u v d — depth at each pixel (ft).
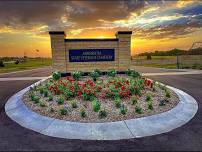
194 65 88.22
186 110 22.84
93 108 21.21
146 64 132.05
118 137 15.80
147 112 20.84
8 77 60.90
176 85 39.91
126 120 18.86
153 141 15.01
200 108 23.81
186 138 15.40
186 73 62.23
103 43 43.60
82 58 43.37
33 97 25.85
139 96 26.48
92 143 14.84
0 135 16.44
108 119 19.07
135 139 15.40
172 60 139.23
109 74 40.75
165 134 16.24
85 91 25.98
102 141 15.16
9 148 14.11
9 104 26.81
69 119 19.30
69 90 26.71
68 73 43.29
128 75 42.09
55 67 43.06
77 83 30.40
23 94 30.63
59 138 15.76
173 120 19.38
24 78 56.54
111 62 44.16
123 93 25.21
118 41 43.88
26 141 15.25
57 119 19.45
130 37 43.96
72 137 15.92
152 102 24.20
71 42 42.88
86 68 43.60
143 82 31.89
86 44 43.16
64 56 42.96
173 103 24.45
